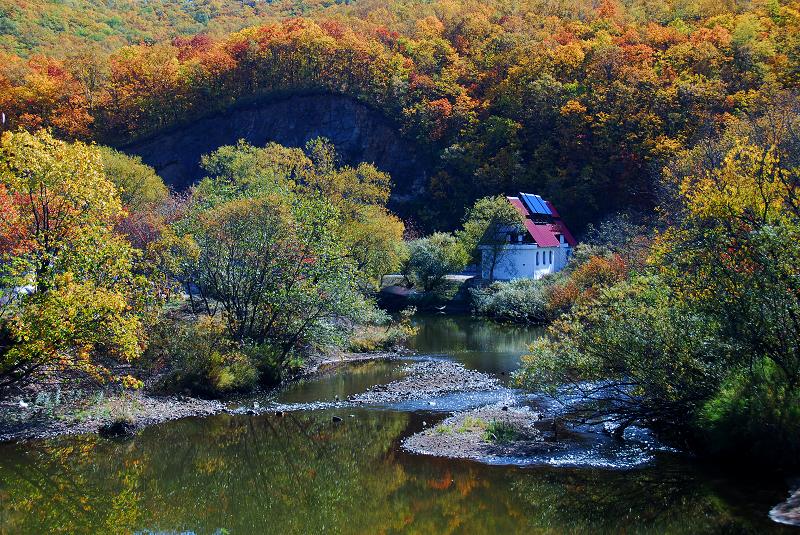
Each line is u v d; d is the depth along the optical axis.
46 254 23.72
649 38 102.56
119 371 29.14
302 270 34.56
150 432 23.55
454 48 127.19
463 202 98.88
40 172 23.98
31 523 15.70
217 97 110.50
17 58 112.81
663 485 17.20
